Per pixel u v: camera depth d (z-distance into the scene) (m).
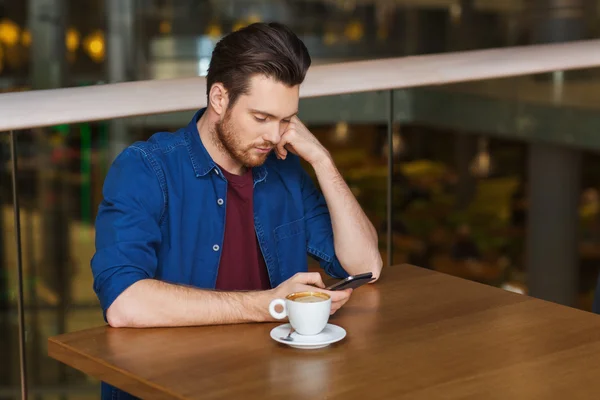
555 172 10.33
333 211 1.99
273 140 1.83
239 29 1.82
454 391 1.37
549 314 1.70
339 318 1.67
